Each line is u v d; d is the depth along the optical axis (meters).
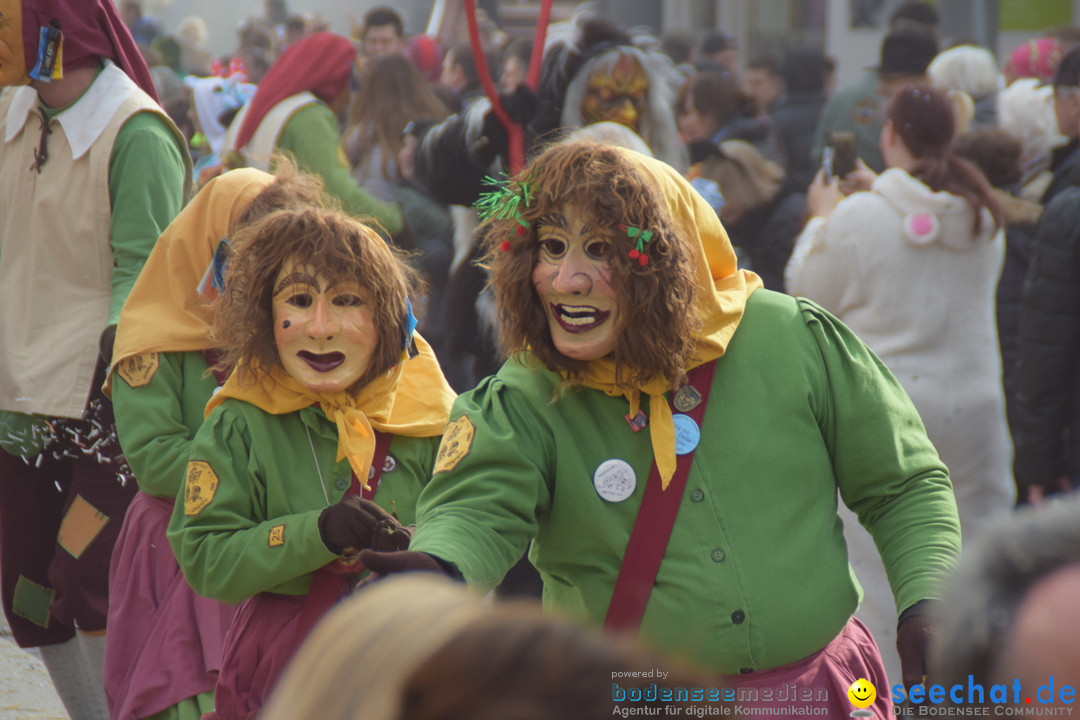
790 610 5.65
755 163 13.81
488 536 5.56
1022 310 11.52
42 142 9.41
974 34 25.59
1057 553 2.39
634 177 5.56
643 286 5.52
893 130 10.44
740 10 30.38
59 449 9.45
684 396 5.80
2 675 11.12
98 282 9.31
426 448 7.07
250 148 12.92
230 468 6.65
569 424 5.82
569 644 1.98
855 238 10.41
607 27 11.59
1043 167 15.56
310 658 2.14
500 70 20.59
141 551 7.71
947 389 10.40
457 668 1.94
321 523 6.29
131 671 7.48
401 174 14.16
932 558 5.70
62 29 9.15
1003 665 2.39
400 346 6.82
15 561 9.65
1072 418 11.44
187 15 33.88
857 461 5.99
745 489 5.72
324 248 6.56
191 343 7.70
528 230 5.68
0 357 9.44
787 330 6.02
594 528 5.72
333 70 13.02
